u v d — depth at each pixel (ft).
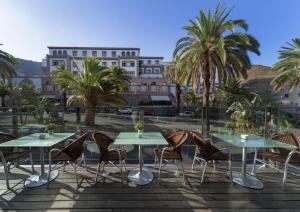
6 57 49.21
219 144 16.92
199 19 35.04
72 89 42.19
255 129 20.07
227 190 11.30
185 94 106.32
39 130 18.33
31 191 11.06
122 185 11.81
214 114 21.94
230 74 38.06
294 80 47.60
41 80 121.19
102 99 41.47
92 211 9.22
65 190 11.18
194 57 34.60
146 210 9.31
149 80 130.52
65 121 19.72
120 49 163.73
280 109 18.40
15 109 18.34
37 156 16.24
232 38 34.63
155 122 22.84
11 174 13.46
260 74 107.86
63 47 157.99
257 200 10.27
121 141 12.12
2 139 13.64
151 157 16.88
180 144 12.98
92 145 17.11
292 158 12.25
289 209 9.49
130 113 21.50
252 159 16.44
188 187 11.62
